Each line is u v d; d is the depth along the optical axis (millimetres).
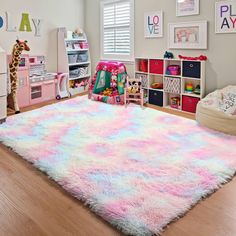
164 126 3330
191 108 4039
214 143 2779
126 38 5020
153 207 1723
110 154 2529
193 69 3920
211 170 2189
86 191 1906
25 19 4660
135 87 4332
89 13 5586
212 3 3727
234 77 3711
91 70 5820
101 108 4176
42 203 1829
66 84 5176
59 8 5172
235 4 3498
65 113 3910
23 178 2162
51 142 2832
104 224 1616
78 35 5410
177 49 4242
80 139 2912
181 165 2289
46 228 1584
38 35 4895
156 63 4387
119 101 4422
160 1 4316
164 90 4320
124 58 5109
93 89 4750
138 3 4656
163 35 4387
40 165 2316
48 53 5105
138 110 4074
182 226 1588
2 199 1876
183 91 4125
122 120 3576
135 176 2119
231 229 1562
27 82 4461
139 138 2932
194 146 2707
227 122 3027
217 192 1939
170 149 2633
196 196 1846
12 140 2887
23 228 1584
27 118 3691
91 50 5762
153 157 2457
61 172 2178
